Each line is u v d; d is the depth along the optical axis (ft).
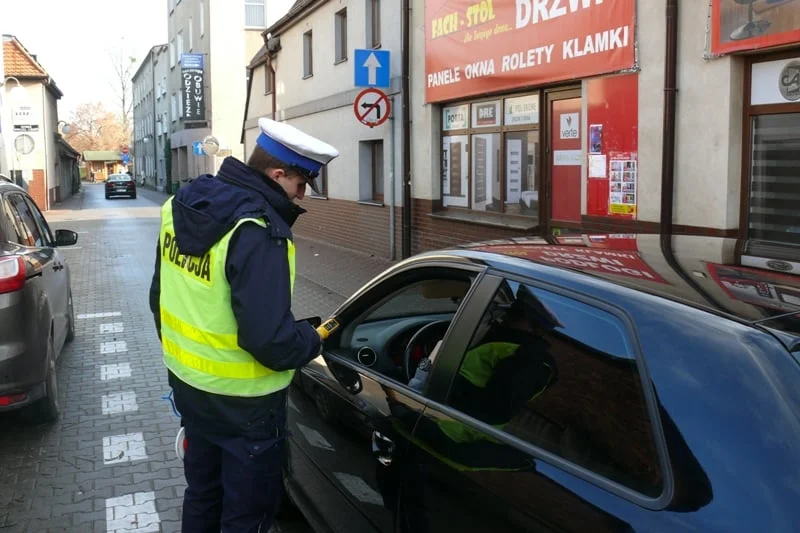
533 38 28.17
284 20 58.29
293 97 59.62
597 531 5.56
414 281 9.59
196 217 7.86
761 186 20.42
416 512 7.55
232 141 111.96
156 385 20.30
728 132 20.59
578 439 6.23
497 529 6.37
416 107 38.22
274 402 8.40
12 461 15.03
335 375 10.06
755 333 5.70
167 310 8.57
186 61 113.19
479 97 33.14
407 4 37.93
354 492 8.97
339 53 49.57
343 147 48.93
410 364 9.94
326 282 37.09
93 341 25.48
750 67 20.38
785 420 5.14
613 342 6.31
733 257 7.93
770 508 4.87
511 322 7.41
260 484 8.39
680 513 5.20
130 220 84.43
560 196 28.50
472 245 9.14
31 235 18.56
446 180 37.01
